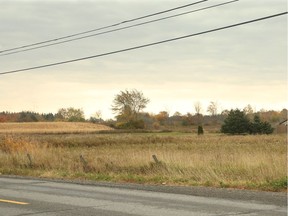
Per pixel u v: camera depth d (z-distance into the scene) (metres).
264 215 10.05
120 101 136.62
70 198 13.37
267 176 16.66
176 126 157.62
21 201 12.79
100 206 11.72
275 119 155.88
